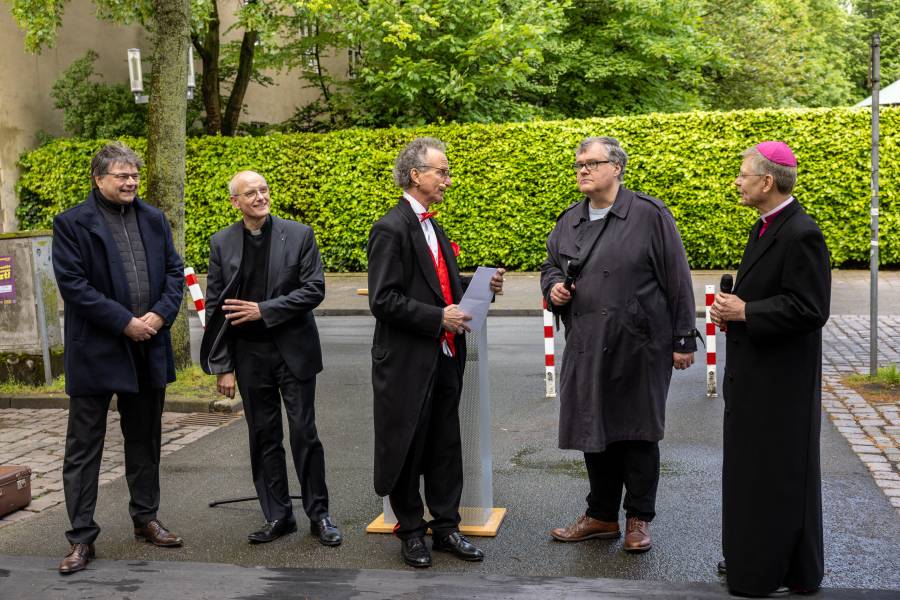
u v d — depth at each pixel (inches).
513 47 705.6
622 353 170.2
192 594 157.3
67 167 723.4
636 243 171.2
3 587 162.4
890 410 274.7
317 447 183.5
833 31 1416.1
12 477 207.3
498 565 168.2
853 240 623.8
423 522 173.6
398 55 728.3
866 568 162.2
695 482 215.6
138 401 182.5
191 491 219.9
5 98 722.8
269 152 714.2
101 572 168.6
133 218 181.0
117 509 208.2
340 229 709.9
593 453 176.9
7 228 730.8
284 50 770.8
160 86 336.5
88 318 170.2
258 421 183.3
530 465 234.5
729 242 643.5
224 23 850.8
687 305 172.9
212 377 329.7
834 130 616.7
